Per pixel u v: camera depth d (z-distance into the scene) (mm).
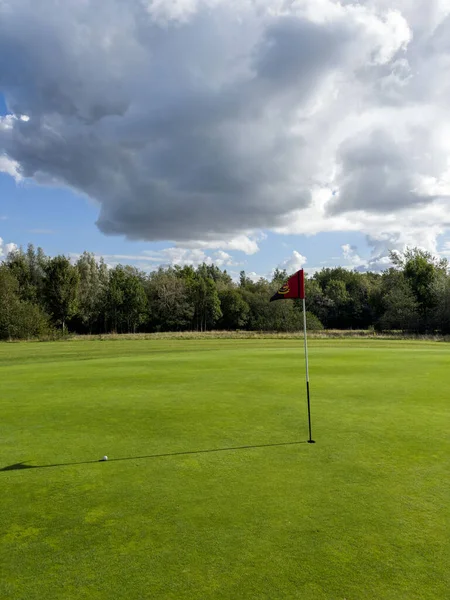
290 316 76688
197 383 15945
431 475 6941
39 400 13156
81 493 6406
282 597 4031
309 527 5309
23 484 6781
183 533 5199
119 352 33438
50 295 73000
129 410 11688
